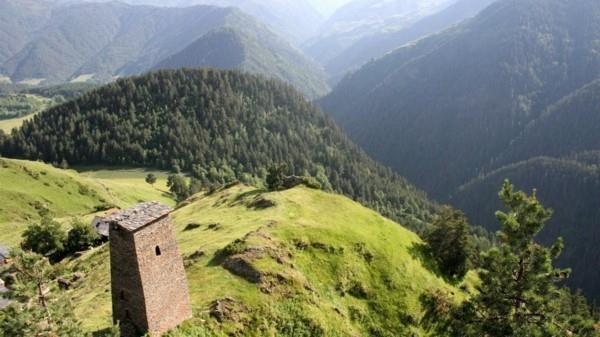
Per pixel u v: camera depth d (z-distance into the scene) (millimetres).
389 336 53719
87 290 56969
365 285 58562
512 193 51000
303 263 55781
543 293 47312
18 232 132250
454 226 77500
